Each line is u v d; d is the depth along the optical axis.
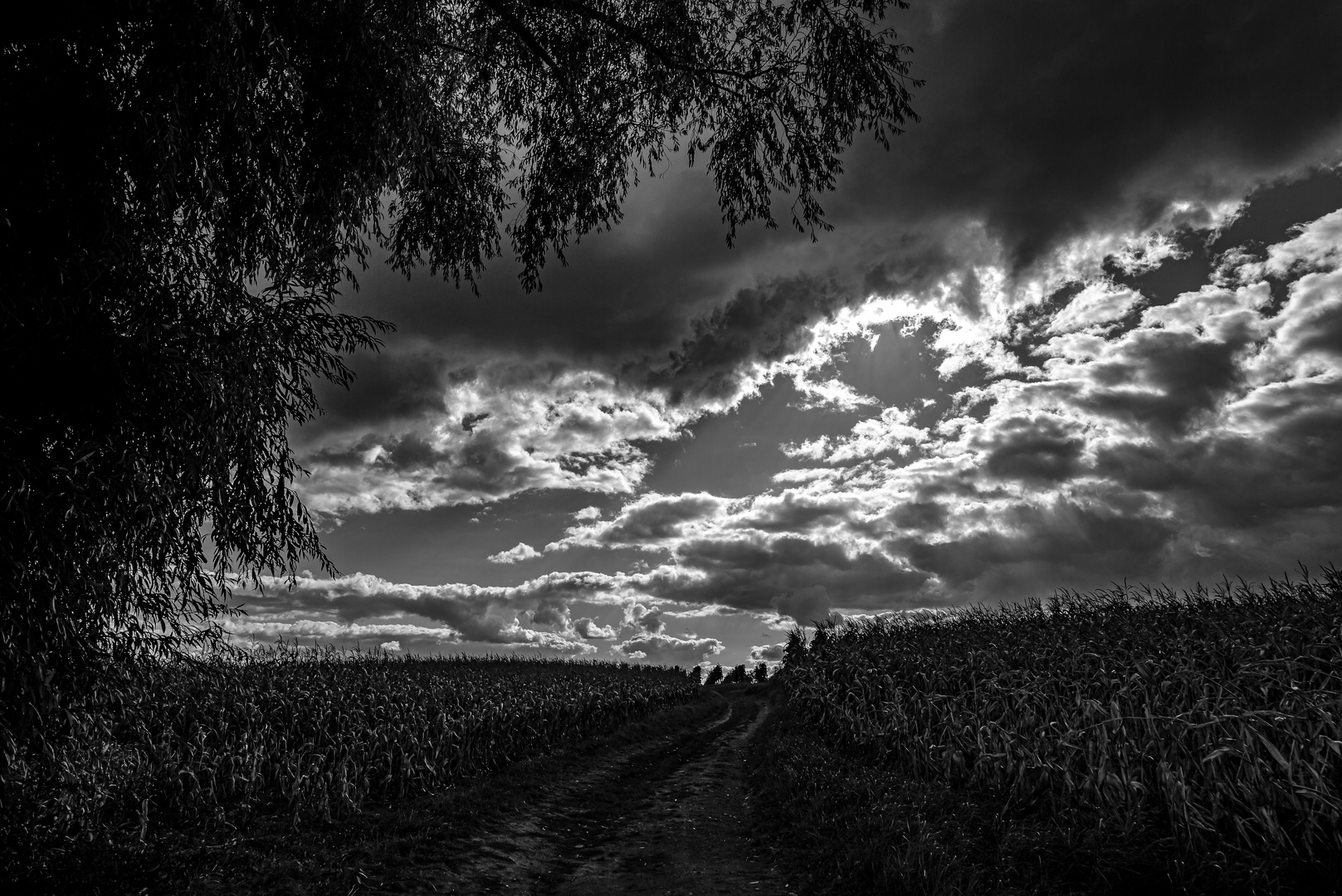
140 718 8.82
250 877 6.52
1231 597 8.62
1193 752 5.63
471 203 9.06
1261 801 4.94
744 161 9.03
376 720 12.02
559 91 9.25
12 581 4.28
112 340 4.58
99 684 5.46
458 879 7.27
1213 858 4.85
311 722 11.70
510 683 19.92
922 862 5.70
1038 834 5.84
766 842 8.57
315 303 5.96
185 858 6.55
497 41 8.81
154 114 4.82
